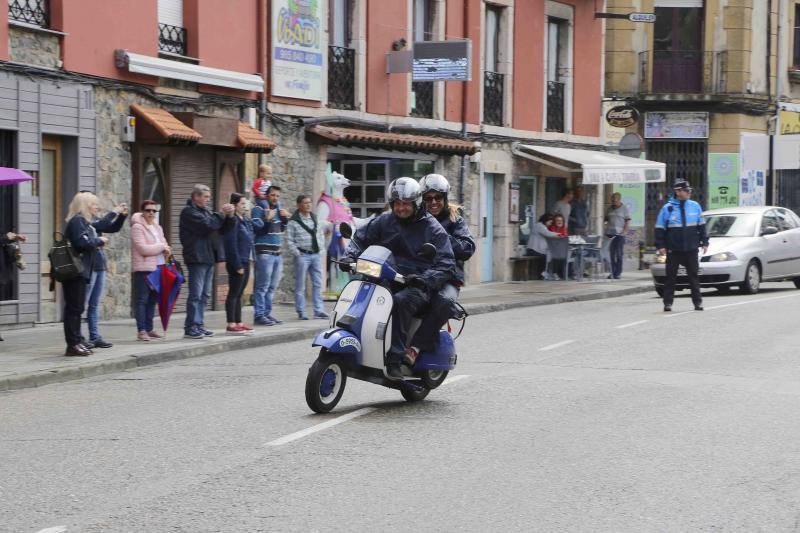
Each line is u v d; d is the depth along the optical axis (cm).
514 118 3353
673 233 2234
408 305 1145
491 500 793
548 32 3534
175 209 2234
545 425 1066
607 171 3238
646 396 1230
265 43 2473
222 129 2284
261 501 792
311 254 2114
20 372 1401
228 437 1017
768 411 1138
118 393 1309
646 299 2706
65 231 1547
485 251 3281
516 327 2000
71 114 1991
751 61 4156
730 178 4106
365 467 893
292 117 2555
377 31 2819
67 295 1552
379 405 1185
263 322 2006
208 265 1795
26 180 1588
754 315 2109
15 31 1875
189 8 2294
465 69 2761
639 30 4056
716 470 883
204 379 1409
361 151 2781
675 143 4122
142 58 2116
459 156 3088
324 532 717
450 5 3075
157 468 898
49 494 820
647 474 870
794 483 843
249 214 2047
